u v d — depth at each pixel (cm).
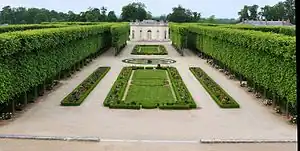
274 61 3822
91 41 7694
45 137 2858
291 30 7206
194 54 9750
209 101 4247
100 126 3219
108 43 10850
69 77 5772
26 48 3678
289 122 3384
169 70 6569
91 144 2753
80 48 6512
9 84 3359
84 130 3095
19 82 3619
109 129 3131
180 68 7000
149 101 4197
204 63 7781
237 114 3675
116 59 8494
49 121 3356
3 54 3164
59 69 5062
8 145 2697
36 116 3525
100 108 3875
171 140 2859
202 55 9056
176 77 5778
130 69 6675
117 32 9381
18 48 3478
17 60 3581
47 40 4325
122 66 7269
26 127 3152
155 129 3148
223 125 3288
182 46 9825
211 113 3712
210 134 3014
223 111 3794
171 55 9556
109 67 6938
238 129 3166
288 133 3053
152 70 6806
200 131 3100
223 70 6500
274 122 3391
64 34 5122
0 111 3534
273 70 3850
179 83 5219
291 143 2805
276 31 7756
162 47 11838
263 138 2908
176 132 3069
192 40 10675
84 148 2664
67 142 2789
